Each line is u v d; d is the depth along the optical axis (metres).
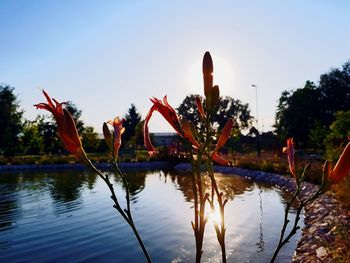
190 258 8.04
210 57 1.37
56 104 1.47
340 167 1.43
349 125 19.48
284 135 53.12
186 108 53.19
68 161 37.84
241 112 70.62
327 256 6.33
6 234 10.34
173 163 36.84
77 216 12.44
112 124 1.58
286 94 54.25
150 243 9.16
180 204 14.59
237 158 32.50
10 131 52.00
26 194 18.11
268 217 11.84
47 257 8.27
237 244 8.92
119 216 12.23
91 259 8.06
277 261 7.68
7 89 54.59
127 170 31.84
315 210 11.40
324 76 54.84
